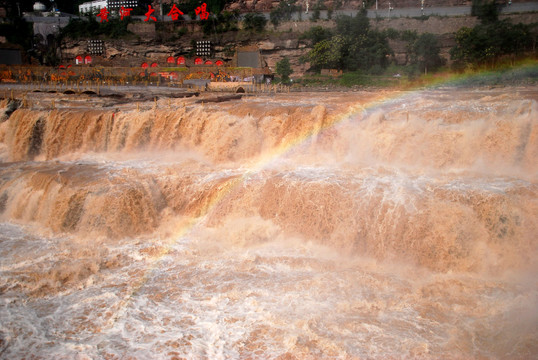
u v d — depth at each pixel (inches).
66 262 634.8
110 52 3129.9
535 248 574.6
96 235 718.5
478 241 589.3
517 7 2373.3
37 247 683.4
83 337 481.4
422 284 559.2
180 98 1448.1
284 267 612.4
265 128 966.4
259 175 768.9
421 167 788.6
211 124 1011.9
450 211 604.7
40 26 3277.6
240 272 601.6
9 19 3307.1
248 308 520.4
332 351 445.4
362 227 639.8
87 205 737.0
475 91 1523.1
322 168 795.4
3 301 544.1
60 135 1124.5
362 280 571.5
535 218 583.5
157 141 1075.3
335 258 637.3
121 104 1344.7
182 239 705.6
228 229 706.8
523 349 434.6
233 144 954.7
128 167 900.6
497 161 766.5
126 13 3228.3
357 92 1808.6
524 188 644.7
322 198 675.4
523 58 2021.4
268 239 691.4
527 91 1450.5
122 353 454.6
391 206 631.8
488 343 447.5
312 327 481.4
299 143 920.3
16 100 1322.6
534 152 740.7
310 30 2711.6
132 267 625.9
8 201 821.9
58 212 745.6
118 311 524.7
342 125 905.5
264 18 2925.7
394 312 503.8
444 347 443.5
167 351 456.4
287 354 444.8
